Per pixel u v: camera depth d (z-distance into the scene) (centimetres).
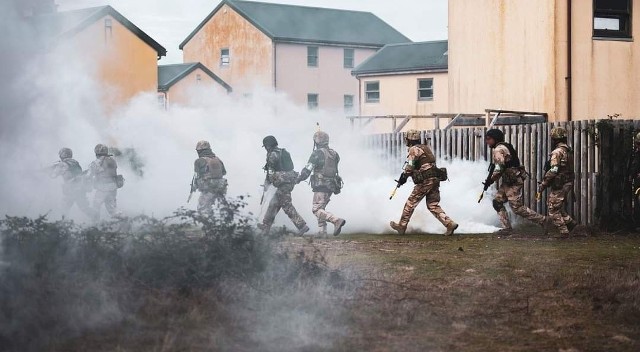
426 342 685
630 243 1419
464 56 2364
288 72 6216
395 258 1180
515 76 2200
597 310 808
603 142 1603
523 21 2172
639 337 707
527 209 1521
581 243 1418
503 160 1509
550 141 1661
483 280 970
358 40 6450
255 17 6275
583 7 2092
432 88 4900
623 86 2130
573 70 2092
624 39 2128
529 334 718
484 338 703
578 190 1638
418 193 1546
